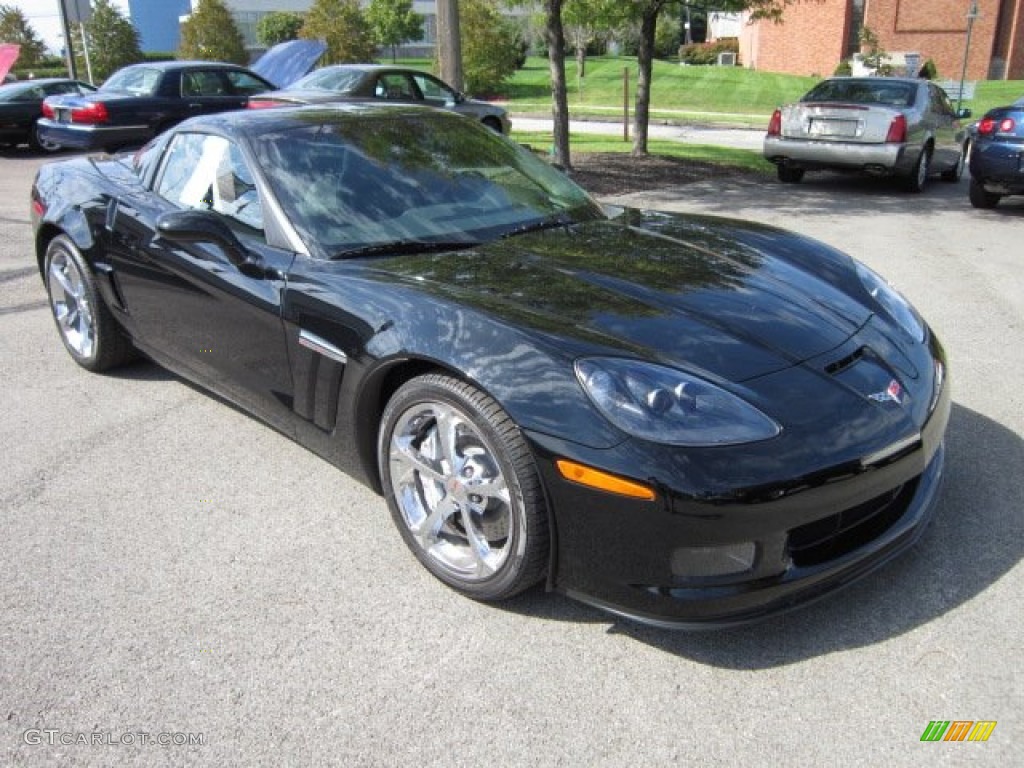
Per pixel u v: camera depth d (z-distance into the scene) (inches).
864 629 103.0
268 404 136.1
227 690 94.6
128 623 105.8
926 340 122.2
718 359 100.6
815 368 103.3
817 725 88.7
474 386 100.6
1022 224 352.5
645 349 100.0
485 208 141.5
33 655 100.3
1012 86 1246.3
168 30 2188.7
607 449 91.6
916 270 272.2
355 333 114.0
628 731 88.3
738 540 90.8
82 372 187.9
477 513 105.6
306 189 134.7
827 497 93.7
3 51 822.5
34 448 152.2
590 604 99.3
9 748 86.7
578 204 153.1
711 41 2222.0
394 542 122.9
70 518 129.8
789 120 445.4
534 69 1787.6
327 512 130.9
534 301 109.0
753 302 114.5
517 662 98.6
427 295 111.0
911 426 102.7
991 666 96.3
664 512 89.8
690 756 85.0
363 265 123.1
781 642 101.3
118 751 86.4
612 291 113.3
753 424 93.4
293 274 124.6
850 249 302.4
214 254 138.9
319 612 107.7
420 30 1676.9
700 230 145.8
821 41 1536.7
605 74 1578.5
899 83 452.1
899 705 91.0
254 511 131.3
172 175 158.6
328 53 1277.1
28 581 114.3
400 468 113.8
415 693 94.0
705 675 96.1
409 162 146.2
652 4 510.6
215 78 549.6
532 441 95.0
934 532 121.6
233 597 110.7
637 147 549.3
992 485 134.0
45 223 181.2
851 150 428.8
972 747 85.5
